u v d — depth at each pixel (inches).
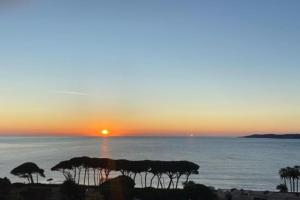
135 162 3853.3
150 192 2972.4
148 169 3782.0
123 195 2847.0
